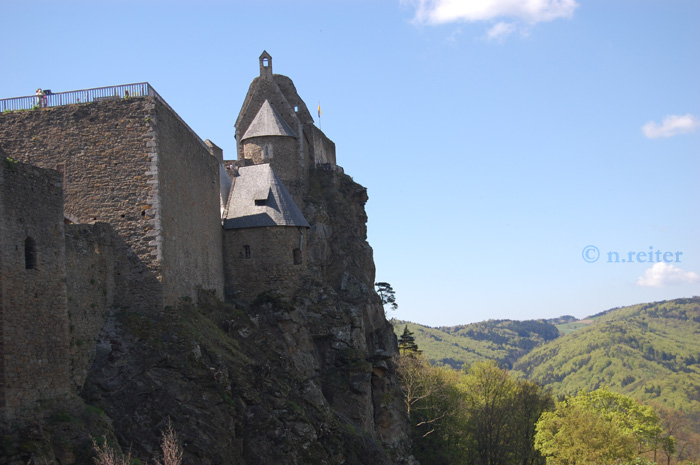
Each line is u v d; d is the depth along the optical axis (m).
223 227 50.47
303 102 70.00
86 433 26.06
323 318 49.53
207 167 46.78
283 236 50.38
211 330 38.62
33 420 24.70
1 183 24.70
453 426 68.62
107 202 36.53
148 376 31.36
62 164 37.19
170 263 37.53
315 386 40.94
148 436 29.55
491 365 84.19
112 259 35.59
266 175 52.62
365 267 64.88
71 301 30.59
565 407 75.94
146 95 37.31
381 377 52.25
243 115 68.62
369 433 46.75
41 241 26.66
